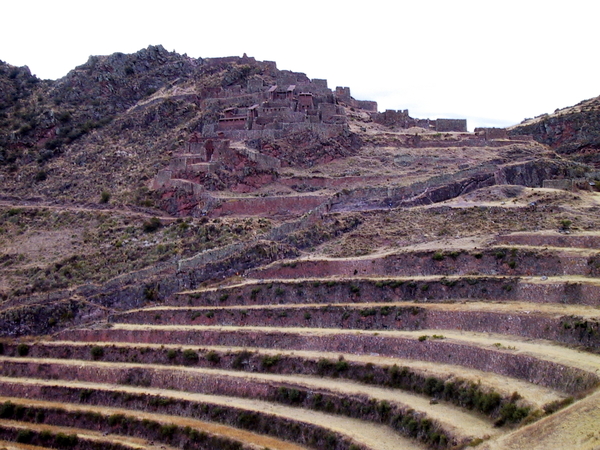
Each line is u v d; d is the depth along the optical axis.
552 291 110.50
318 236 148.75
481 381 93.44
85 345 129.25
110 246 154.88
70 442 109.75
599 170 194.88
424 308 114.25
